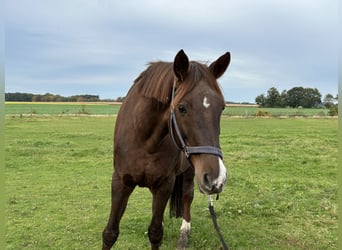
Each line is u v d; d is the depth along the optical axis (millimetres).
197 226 4797
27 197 6297
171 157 3068
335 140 14266
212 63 2668
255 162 9641
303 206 5695
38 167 9000
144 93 2902
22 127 19516
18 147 11617
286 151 11531
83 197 6371
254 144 13312
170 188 3225
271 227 4855
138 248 4156
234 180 7480
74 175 8180
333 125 23375
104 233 3240
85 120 26500
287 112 39938
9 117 27797
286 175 8086
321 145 12891
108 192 6742
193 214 5348
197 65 2572
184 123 2393
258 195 6359
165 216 5176
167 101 2705
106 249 3285
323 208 5570
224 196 6324
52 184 7297
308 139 14719
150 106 2850
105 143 13406
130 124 3047
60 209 5641
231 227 4820
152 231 3279
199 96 2359
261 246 4246
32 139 13641
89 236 4512
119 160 3137
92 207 5762
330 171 8445
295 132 18000
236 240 4375
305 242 4367
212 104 2350
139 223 4934
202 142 2301
